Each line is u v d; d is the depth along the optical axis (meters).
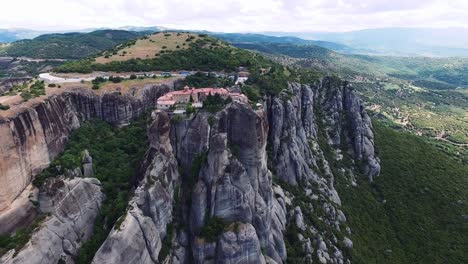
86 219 71.31
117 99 103.12
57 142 81.94
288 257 92.00
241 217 82.06
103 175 81.19
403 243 120.31
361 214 128.62
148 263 69.12
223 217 81.38
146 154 81.44
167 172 80.25
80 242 68.31
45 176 69.38
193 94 103.00
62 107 90.12
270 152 116.94
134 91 110.69
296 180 119.44
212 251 78.38
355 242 113.31
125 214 68.38
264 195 88.31
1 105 69.81
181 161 89.44
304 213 108.25
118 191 78.31
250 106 88.06
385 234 122.94
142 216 70.50
